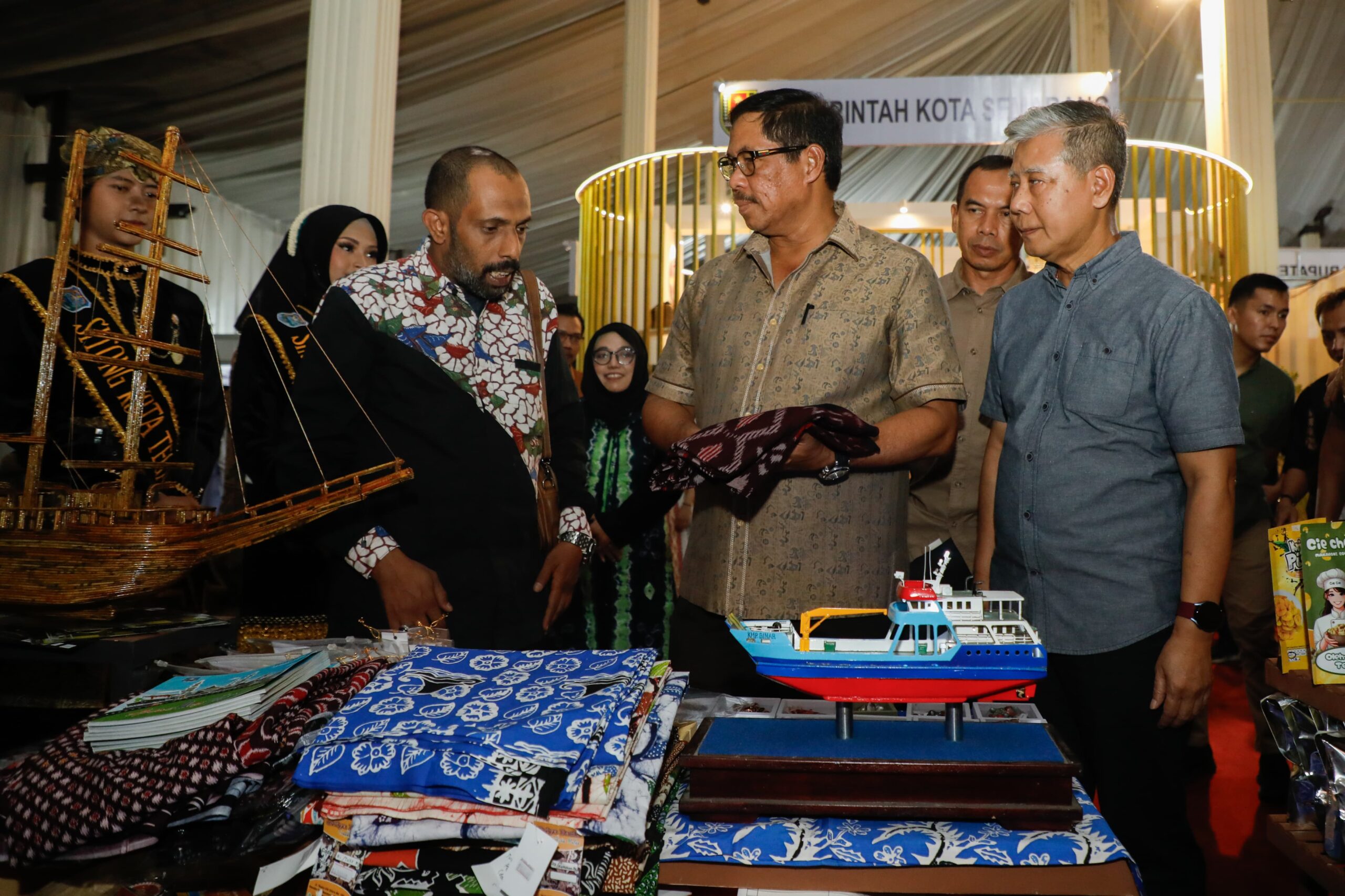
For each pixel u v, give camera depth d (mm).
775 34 8539
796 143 1751
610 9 7648
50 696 1386
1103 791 1664
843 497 1754
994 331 1922
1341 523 1549
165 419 2172
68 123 8328
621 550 3266
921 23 8617
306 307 2668
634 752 1142
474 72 8195
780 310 1833
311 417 1869
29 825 1122
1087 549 1671
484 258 1975
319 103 3484
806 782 1140
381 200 3562
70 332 2066
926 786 1121
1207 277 4754
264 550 2373
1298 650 1574
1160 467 1663
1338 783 1458
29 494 1369
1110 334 1673
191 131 8766
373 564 1853
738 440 1504
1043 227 1703
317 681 1293
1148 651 1640
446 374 1976
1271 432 3643
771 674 1230
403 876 1057
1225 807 2912
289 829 1135
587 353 3504
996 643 1182
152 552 1325
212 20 7234
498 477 1979
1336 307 3713
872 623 1260
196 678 1350
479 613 1930
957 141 5113
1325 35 8828
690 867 1089
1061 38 9242
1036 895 1044
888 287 1783
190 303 2359
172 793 1111
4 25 7141
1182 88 10094
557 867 1039
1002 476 1814
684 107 9305
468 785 1016
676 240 5094
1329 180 11102
